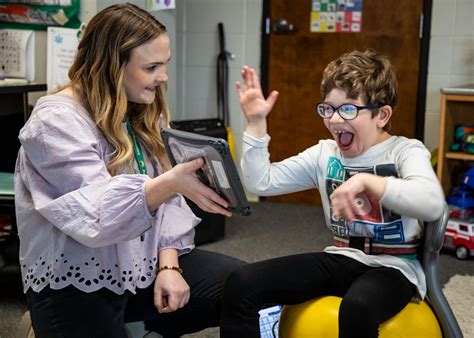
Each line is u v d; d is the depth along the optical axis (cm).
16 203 150
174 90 355
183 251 167
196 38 412
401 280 142
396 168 146
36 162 142
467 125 327
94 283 145
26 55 275
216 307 162
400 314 140
